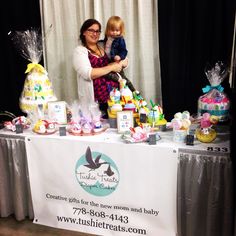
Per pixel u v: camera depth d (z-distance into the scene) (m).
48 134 1.85
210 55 2.07
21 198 1.99
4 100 2.67
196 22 2.02
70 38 2.41
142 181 1.68
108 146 1.68
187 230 1.68
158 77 2.31
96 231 1.87
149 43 2.26
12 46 2.50
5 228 2.02
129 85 2.15
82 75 2.05
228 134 1.69
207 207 1.59
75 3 2.35
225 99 1.70
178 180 1.63
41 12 2.42
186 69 2.15
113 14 2.27
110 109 1.91
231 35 1.94
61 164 1.81
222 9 1.94
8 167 1.98
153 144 1.63
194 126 1.82
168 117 2.25
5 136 1.89
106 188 1.77
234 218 1.52
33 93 1.93
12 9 2.41
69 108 2.06
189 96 2.20
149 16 2.20
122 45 2.08
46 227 2.02
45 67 2.52
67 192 1.86
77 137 1.78
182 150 1.57
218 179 1.53
